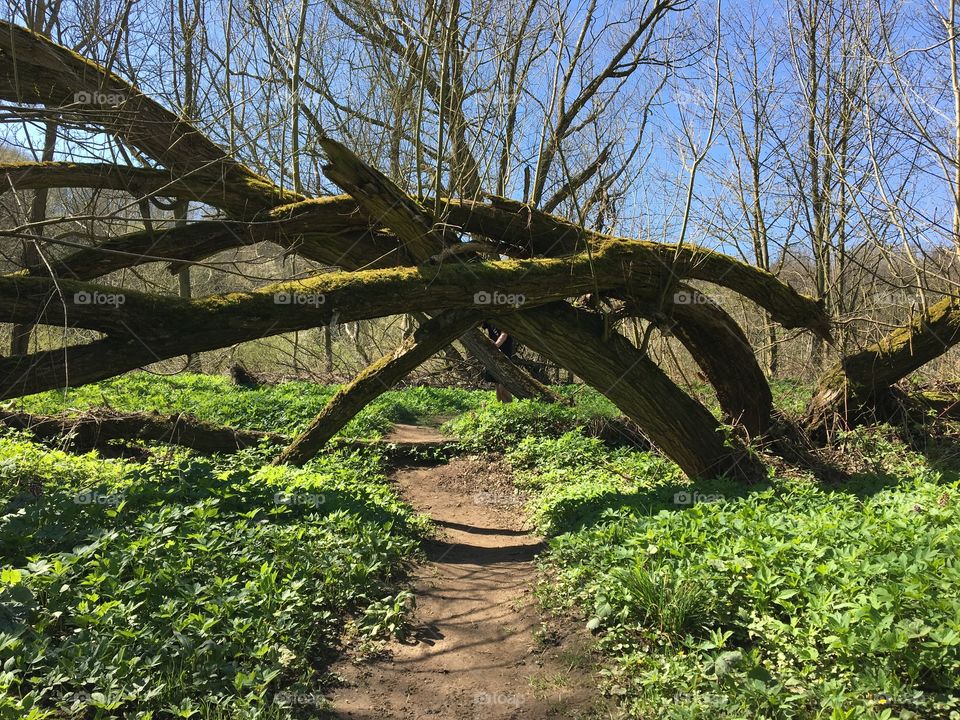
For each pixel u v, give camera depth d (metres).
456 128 8.72
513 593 5.76
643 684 3.99
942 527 5.05
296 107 8.81
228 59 9.05
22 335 6.64
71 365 5.77
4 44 6.20
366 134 13.73
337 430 8.69
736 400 9.24
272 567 5.02
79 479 6.74
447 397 17.30
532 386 14.03
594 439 10.63
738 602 4.46
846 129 12.24
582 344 7.76
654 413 8.00
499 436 11.48
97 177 7.05
